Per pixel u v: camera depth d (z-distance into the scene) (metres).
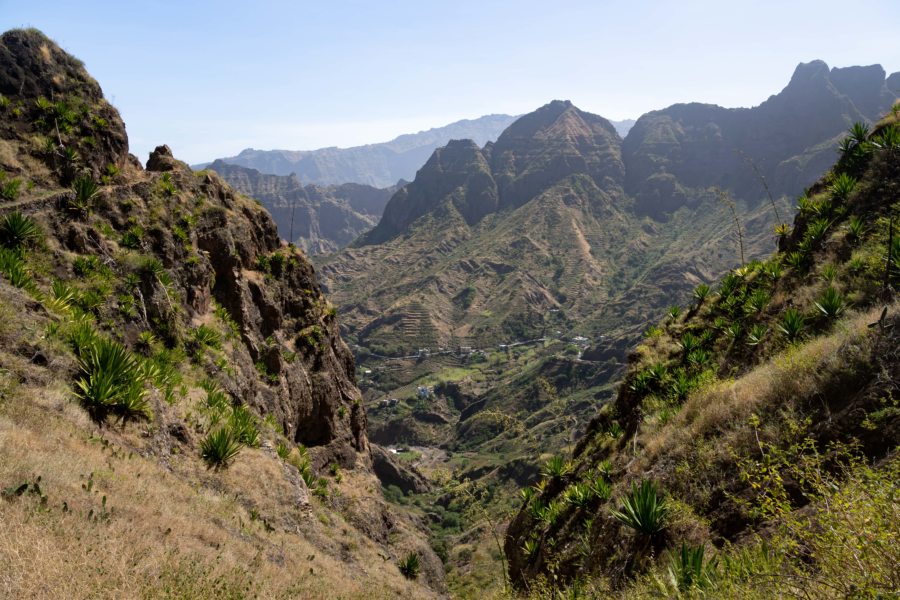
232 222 30.48
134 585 5.79
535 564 13.26
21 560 5.09
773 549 4.66
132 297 17.98
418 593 20.28
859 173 15.63
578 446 19.47
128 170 24.73
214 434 14.54
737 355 14.45
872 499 3.18
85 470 8.39
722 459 8.03
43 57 22.75
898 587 2.82
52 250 16.62
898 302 7.72
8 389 9.20
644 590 6.00
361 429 38.69
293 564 11.52
